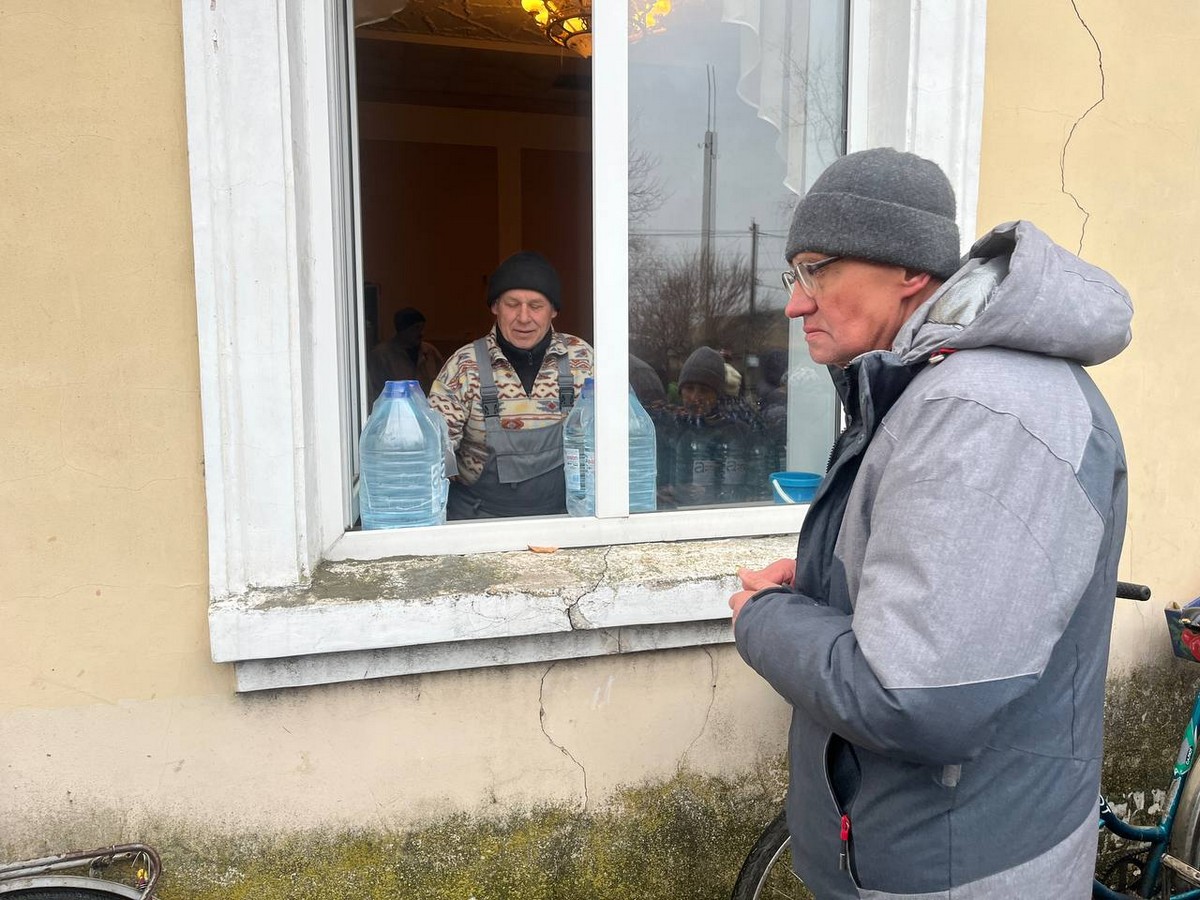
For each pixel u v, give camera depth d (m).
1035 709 1.01
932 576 0.89
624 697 1.87
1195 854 1.84
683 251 2.14
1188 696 2.39
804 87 2.16
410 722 1.75
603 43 1.87
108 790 1.64
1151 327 2.23
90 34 1.47
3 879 1.49
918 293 1.09
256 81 1.52
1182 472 2.31
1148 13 2.09
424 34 4.46
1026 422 0.92
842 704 0.93
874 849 1.07
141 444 1.58
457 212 6.16
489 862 1.84
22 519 1.54
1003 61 1.99
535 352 2.19
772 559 1.92
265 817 1.71
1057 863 1.03
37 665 1.58
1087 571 0.93
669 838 1.94
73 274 1.51
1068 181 2.09
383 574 1.77
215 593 1.61
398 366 3.60
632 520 2.01
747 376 2.23
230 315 1.56
